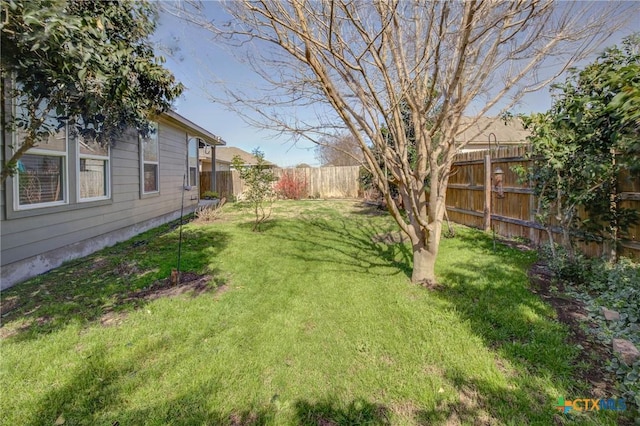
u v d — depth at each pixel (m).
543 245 4.86
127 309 3.00
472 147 11.51
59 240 4.59
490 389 1.90
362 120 3.12
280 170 16.03
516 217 5.75
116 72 2.52
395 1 2.52
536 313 2.81
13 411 1.74
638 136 2.04
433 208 3.54
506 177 6.04
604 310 2.71
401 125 3.44
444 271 3.97
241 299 3.23
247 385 1.96
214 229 7.06
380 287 3.52
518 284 3.49
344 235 6.41
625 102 1.69
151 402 1.82
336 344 2.39
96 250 5.39
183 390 1.91
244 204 12.12
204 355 2.25
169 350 2.31
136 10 3.11
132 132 6.32
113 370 2.08
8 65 2.14
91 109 2.75
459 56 2.64
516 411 1.74
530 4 2.32
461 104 3.02
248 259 4.66
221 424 1.68
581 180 3.64
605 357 2.17
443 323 2.66
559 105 3.48
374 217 8.73
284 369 2.11
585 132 3.11
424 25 3.17
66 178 4.75
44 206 4.32
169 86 3.66
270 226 7.42
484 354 2.23
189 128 9.45
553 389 1.89
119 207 6.21
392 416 1.73
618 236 3.74
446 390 1.91
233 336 2.51
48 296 3.33
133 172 6.77
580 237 4.13
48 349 2.32
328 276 3.91
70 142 4.82
